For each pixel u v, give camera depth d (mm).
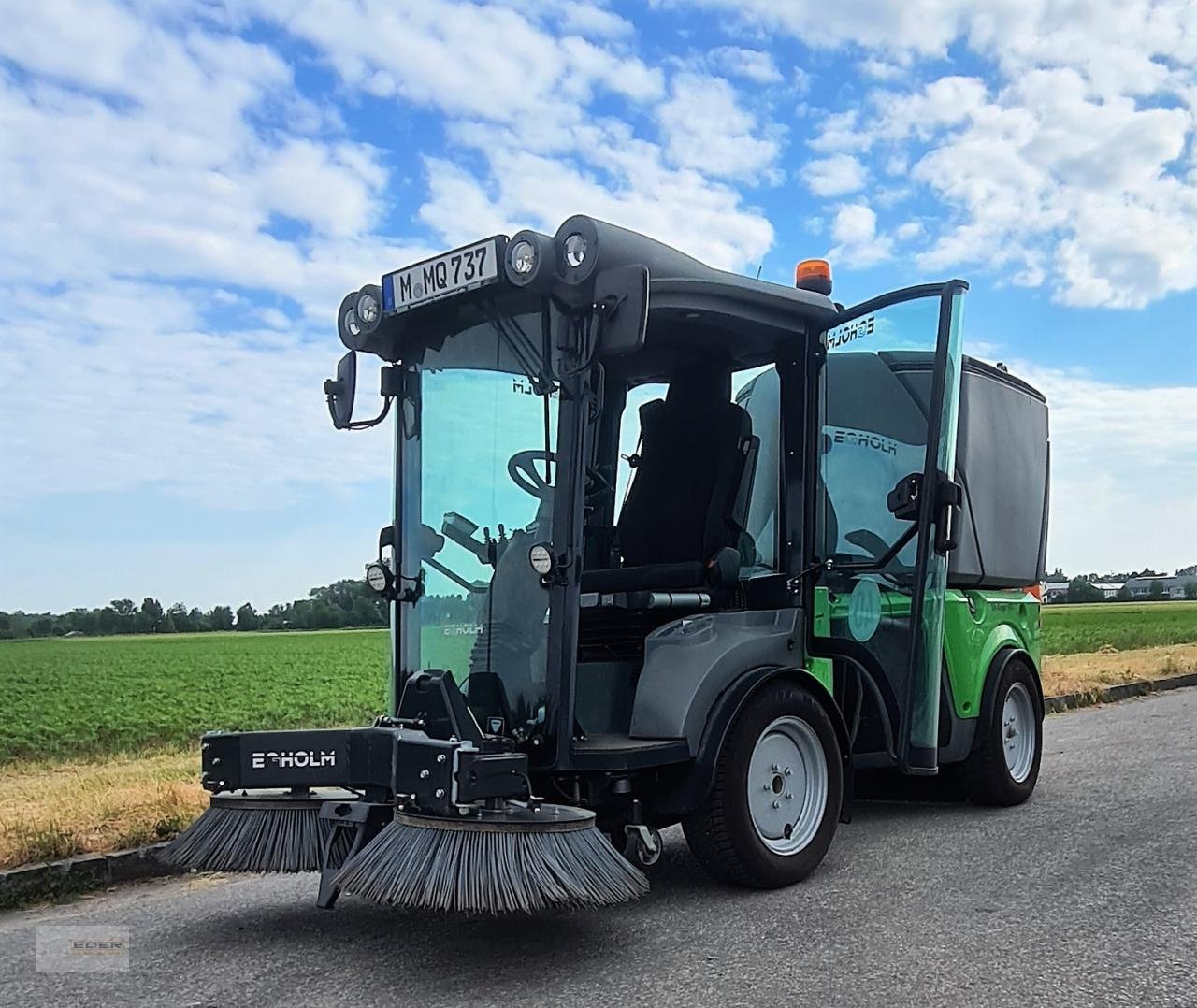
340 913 4895
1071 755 8977
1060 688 13234
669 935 4332
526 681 4457
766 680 4961
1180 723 10812
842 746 5367
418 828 3863
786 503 5605
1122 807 6668
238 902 5180
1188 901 4605
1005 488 7336
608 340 4273
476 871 3699
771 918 4520
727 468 5441
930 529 5285
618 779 4559
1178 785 7301
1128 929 4242
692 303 4859
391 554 5027
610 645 5195
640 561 5609
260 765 4527
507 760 3990
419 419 4973
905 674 5359
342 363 5121
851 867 5395
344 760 4402
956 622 6621
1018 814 6656
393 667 4953
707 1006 3555
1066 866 5270
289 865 4484
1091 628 33500
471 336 4785
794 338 5586
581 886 3773
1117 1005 3484
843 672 5742
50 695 23062
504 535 4598
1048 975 3760
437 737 4316
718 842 4801
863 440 5609
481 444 4707
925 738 5293
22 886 5309
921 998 3578
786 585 5473
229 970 4098
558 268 4340
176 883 5727
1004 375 7523
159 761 10586
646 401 5863
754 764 4961
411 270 4832
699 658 4883
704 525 5355
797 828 5133
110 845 5852
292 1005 3686
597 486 4879
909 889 4934
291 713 18422
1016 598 7469
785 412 5629
